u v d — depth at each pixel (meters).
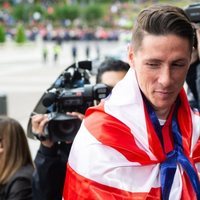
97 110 2.36
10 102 18.38
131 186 2.25
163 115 2.32
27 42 69.50
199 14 3.14
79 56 50.22
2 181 3.83
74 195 2.30
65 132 3.19
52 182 3.28
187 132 2.35
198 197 2.28
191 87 3.63
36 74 31.61
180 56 2.12
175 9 2.23
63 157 3.27
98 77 3.82
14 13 101.06
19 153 3.89
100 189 2.25
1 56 53.03
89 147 2.30
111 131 2.28
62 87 3.43
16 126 3.93
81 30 89.88
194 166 2.32
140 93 2.28
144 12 2.20
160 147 2.27
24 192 3.77
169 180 2.26
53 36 75.75
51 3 119.44
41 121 3.20
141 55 2.17
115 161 2.26
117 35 81.12
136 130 2.27
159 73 2.15
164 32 2.12
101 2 121.06
